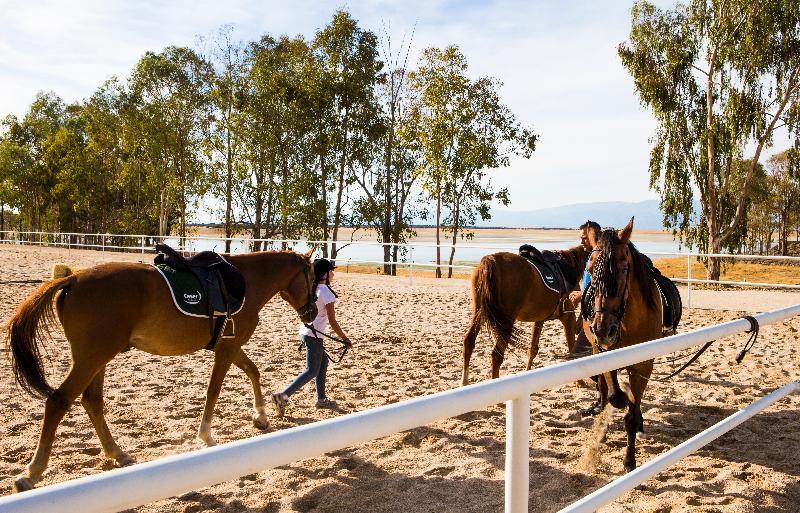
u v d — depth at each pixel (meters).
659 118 26.27
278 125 33.50
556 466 4.55
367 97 34.12
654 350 2.78
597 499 2.41
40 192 55.94
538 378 1.99
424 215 36.97
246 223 35.97
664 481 4.27
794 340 9.87
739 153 26.05
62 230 57.09
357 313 12.64
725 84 25.41
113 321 4.12
